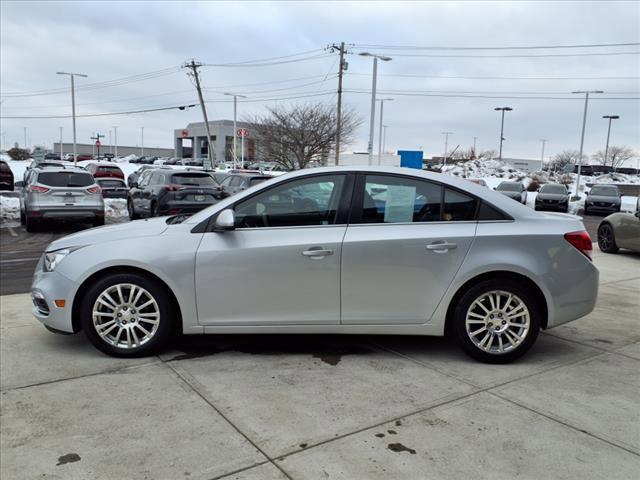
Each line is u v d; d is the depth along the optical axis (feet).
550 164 304.09
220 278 14.11
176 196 45.83
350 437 10.48
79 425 10.82
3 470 9.23
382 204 14.38
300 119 123.44
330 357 14.83
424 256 14.07
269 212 14.42
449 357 14.97
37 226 46.60
